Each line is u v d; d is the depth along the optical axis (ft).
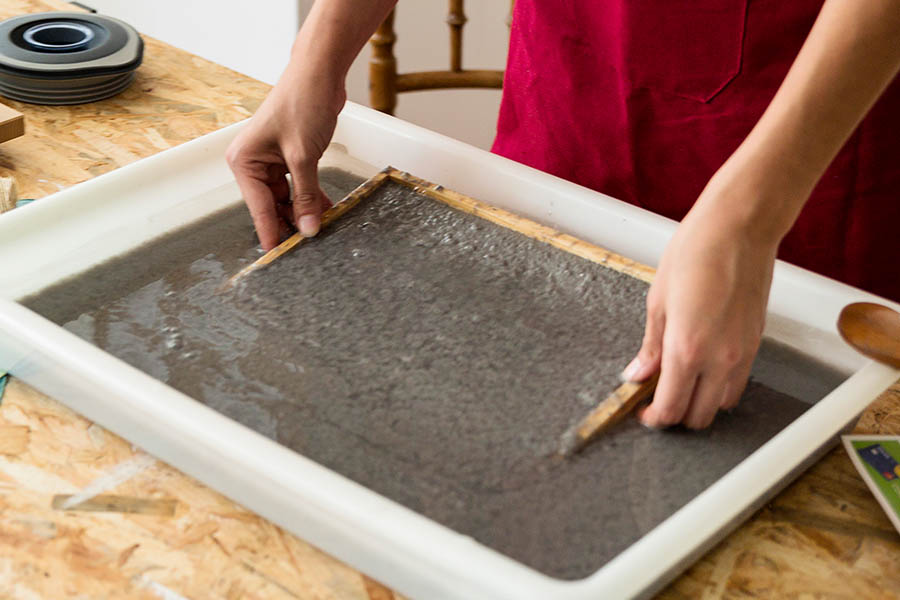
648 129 4.83
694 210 3.68
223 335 4.01
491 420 3.79
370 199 4.51
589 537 3.54
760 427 3.86
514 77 5.17
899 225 4.72
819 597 3.54
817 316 4.16
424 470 3.66
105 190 4.41
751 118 4.65
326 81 4.37
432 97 9.71
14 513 3.58
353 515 3.37
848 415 3.72
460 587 3.31
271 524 3.61
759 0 4.46
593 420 3.77
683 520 3.41
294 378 3.88
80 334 4.00
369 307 4.11
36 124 4.95
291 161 4.36
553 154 5.10
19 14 5.56
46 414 3.83
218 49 9.46
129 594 3.45
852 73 3.62
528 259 4.30
